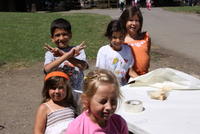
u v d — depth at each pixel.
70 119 3.00
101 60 3.93
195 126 2.67
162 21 20.42
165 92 3.40
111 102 2.21
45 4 36.44
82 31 15.54
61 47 3.66
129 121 2.77
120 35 3.82
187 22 19.83
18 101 6.21
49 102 3.04
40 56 10.23
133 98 3.32
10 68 8.84
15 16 21.75
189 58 9.71
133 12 4.21
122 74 3.94
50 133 2.93
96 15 23.62
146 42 4.28
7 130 4.93
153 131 2.58
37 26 17.20
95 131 2.29
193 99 3.28
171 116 2.87
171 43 12.35
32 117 5.42
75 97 3.16
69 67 3.52
